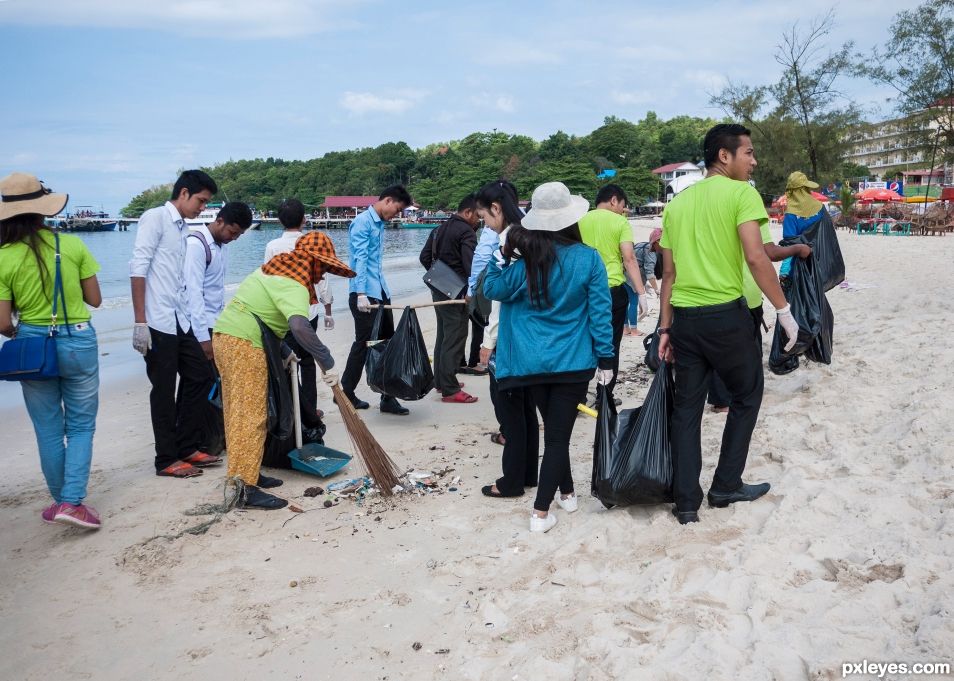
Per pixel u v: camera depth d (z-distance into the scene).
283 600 3.40
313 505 4.50
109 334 12.52
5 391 8.75
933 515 3.29
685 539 3.45
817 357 5.07
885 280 13.05
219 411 5.35
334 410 6.89
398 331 6.08
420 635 3.05
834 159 35.81
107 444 6.16
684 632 2.71
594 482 3.90
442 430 6.04
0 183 4.03
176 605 3.40
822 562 3.06
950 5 27.22
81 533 4.21
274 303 4.39
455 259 6.83
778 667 2.39
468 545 3.84
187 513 4.40
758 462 4.41
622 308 5.80
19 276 4.01
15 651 3.09
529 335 3.78
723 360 3.58
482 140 158.75
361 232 6.43
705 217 3.52
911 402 4.76
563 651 2.75
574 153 137.00
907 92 28.59
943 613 2.45
